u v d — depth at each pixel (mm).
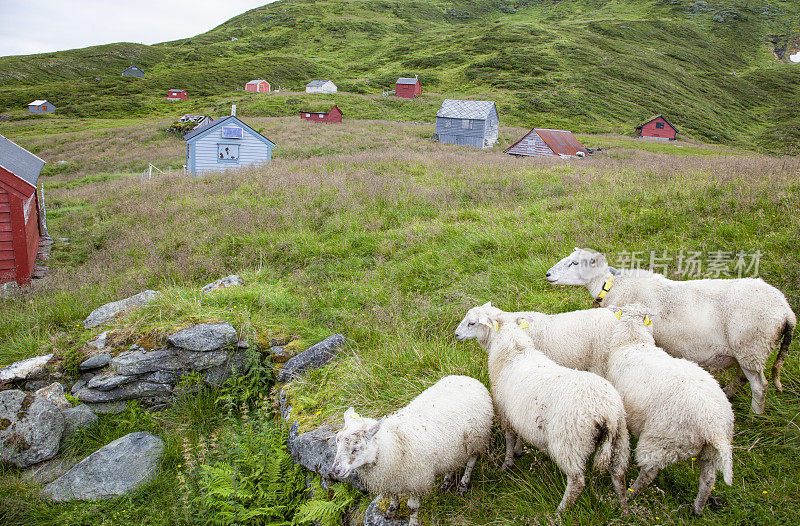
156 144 43906
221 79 91875
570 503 3715
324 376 6137
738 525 3527
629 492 3752
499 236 9242
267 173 19359
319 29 150125
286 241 10898
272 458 5301
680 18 148625
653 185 11266
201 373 6969
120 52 132125
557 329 5047
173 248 11906
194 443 6145
